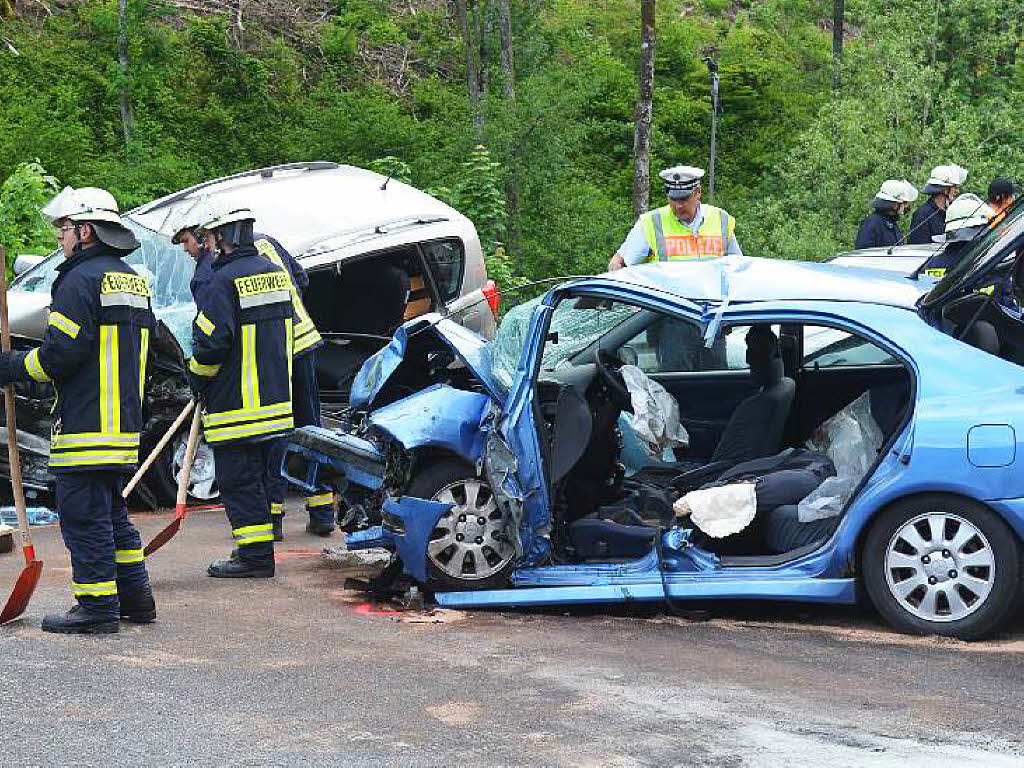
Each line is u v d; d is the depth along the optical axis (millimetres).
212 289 9297
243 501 9484
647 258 12250
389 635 7770
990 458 7461
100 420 7602
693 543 8367
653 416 8977
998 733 5930
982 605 7523
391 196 14297
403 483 8531
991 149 30094
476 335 9250
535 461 8359
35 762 5438
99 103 30031
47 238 19594
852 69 32156
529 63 38656
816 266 9078
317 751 5617
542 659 7207
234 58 33125
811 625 8031
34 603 8562
